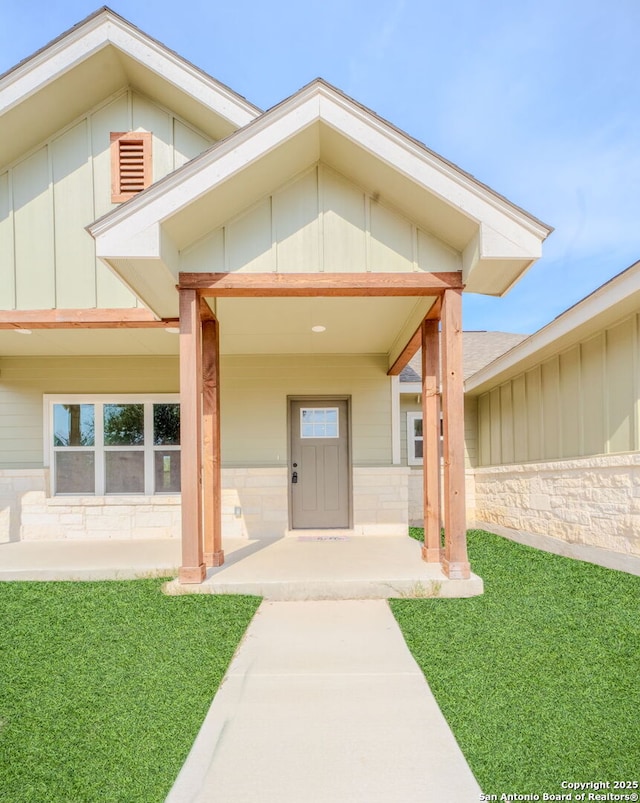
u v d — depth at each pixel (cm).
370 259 482
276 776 231
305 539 748
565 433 704
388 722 271
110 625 407
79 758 245
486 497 920
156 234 425
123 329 680
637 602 445
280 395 859
